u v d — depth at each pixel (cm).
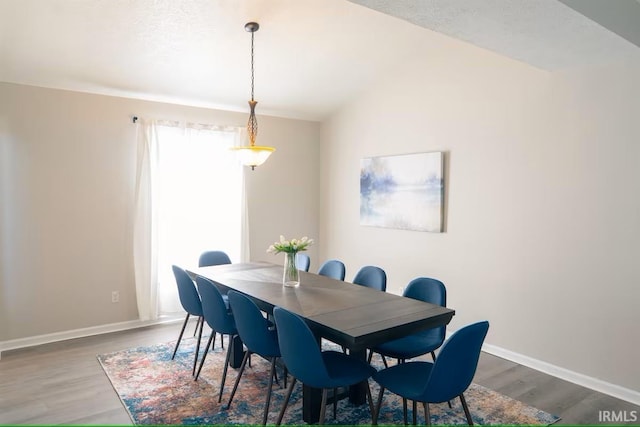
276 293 297
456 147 403
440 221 416
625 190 293
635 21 269
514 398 295
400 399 293
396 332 226
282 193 542
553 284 335
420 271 443
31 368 337
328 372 230
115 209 426
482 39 266
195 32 345
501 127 366
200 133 470
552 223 334
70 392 297
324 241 575
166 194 452
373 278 347
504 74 363
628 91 291
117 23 321
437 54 415
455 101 402
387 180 471
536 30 250
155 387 305
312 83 462
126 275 436
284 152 541
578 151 317
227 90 450
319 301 276
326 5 329
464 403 219
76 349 378
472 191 391
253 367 343
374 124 489
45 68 364
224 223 490
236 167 495
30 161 380
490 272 379
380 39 391
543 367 341
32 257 385
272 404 282
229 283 329
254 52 385
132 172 434
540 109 339
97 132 413
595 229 309
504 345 370
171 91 434
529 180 348
